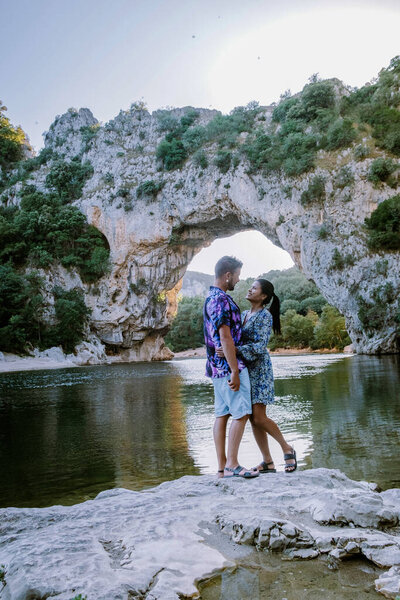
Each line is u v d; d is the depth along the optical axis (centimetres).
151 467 785
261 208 5150
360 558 271
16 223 5838
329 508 316
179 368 4088
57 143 7600
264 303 465
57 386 2466
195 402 1636
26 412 1515
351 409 1270
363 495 339
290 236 4884
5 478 753
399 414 1151
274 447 863
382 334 4231
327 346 7238
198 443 953
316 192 4678
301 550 277
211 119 6712
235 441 432
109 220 6175
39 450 952
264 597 229
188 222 5844
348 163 4672
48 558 258
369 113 4978
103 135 7106
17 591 228
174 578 239
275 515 320
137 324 6294
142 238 6019
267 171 5138
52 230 5909
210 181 5597
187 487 408
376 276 4222
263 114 6094
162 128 6875
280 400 1540
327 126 5056
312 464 741
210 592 235
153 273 6194
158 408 1511
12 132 8019
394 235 4131
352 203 4541
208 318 441
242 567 261
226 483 401
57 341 5284
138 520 327
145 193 5997
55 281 5784
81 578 236
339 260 4412
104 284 6053
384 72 5347
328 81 5475
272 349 7794
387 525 309
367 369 2614
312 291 9656
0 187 7375
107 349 6291
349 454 792
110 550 279
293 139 5003
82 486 697
